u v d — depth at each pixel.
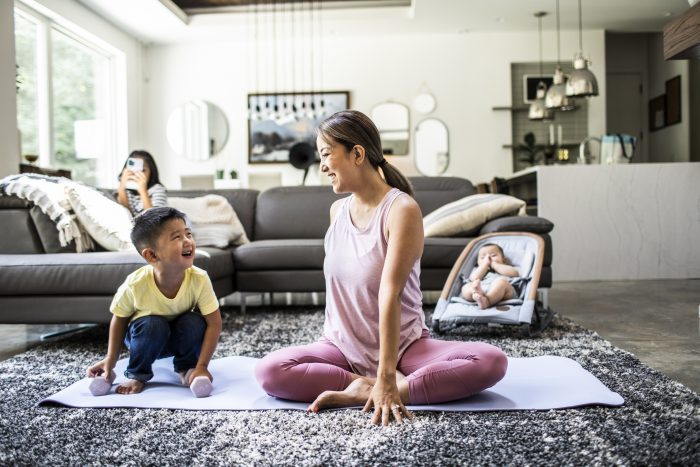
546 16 6.71
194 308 1.88
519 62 7.35
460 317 2.61
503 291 2.65
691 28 2.70
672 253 4.80
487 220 3.47
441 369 1.51
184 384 1.79
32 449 1.28
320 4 6.88
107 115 7.01
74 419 1.48
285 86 7.45
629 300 3.63
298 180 7.42
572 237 4.84
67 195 2.88
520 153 7.45
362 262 1.57
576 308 3.36
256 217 4.03
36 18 5.49
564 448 1.24
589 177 4.84
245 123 7.49
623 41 8.46
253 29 7.09
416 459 1.19
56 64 5.91
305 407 1.54
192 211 3.73
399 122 7.38
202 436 1.35
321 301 3.89
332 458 1.21
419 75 7.37
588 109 7.35
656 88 8.20
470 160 7.35
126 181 3.47
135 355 1.74
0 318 2.52
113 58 7.05
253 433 1.36
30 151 5.46
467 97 7.36
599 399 1.53
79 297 2.50
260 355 2.25
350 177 1.56
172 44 7.55
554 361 1.95
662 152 8.12
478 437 1.31
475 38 7.34
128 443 1.31
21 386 1.85
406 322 1.62
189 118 7.54
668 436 1.29
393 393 1.39
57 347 2.48
